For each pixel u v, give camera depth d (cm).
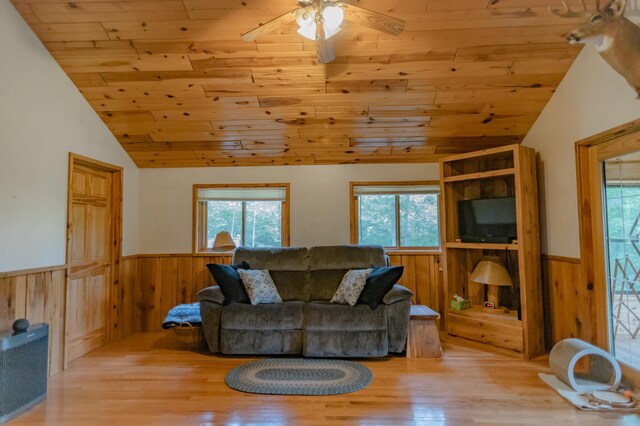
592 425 209
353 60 296
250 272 363
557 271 326
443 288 414
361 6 254
